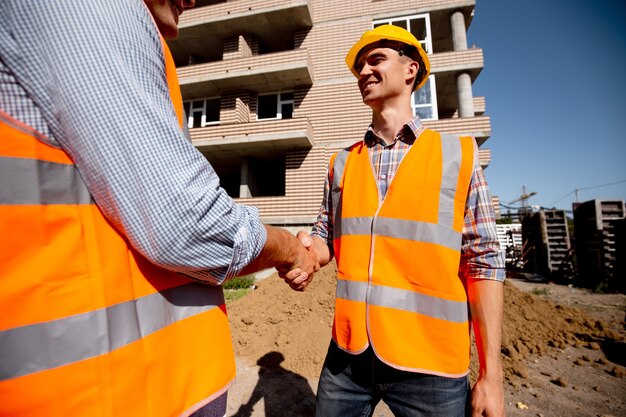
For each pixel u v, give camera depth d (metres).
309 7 12.05
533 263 12.30
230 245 0.70
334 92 11.95
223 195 0.70
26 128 0.56
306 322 3.97
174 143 0.61
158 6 0.85
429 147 1.34
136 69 0.62
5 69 0.55
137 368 0.66
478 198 1.24
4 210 0.53
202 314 0.87
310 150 11.66
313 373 3.20
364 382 1.29
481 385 1.10
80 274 0.60
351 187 1.47
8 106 0.55
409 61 1.47
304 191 11.43
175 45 13.85
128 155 0.57
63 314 0.57
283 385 3.02
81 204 0.62
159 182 0.58
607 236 9.20
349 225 1.42
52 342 0.56
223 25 12.59
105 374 0.61
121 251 0.67
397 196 1.30
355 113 11.63
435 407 1.13
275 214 11.48
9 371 0.53
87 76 0.55
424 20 11.98
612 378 3.26
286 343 3.68
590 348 4.07
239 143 11.44
